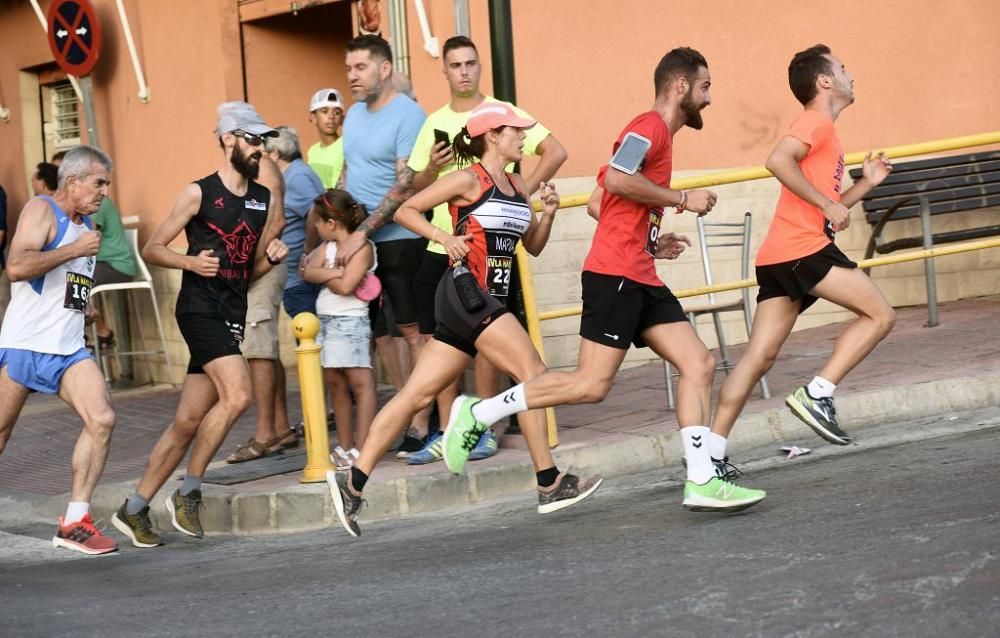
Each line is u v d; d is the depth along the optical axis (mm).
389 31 17781
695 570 8195
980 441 11297
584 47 17312
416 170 12344
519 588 8305
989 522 8414
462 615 7785
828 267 10828
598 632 7109
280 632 7824
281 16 20125
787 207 10953
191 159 20797
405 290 12914
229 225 11219
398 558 9773
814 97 10922
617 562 8711
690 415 9812
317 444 11961
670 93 9953
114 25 22281
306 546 10758
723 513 9883
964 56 17781
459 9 14062
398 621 7812
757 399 13367
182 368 20953
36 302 10930
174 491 11969
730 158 17500
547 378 9906
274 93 20297
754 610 7172
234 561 10453
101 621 8492
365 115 13266
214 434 11305
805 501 9922
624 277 9750
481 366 12344
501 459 12297
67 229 10938
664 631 6984
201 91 20453
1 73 25656
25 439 17547
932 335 15648
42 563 11180
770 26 17484
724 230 17344
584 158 17344
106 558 11172
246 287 11477
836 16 17594
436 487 11648
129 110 22234
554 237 16656
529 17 17328
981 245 14250
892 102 17766
